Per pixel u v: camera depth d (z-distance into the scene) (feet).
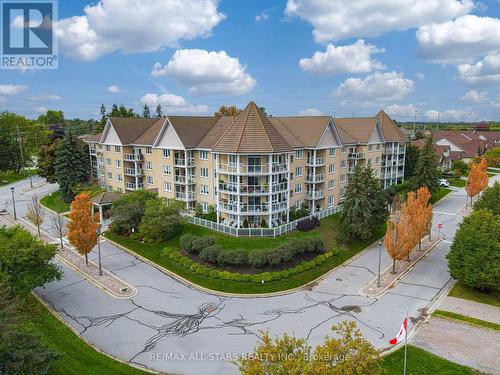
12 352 59.36
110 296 105.60
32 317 91.91
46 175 223.10
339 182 186.50
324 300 104.73
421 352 79.87
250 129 145.59
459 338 86.02
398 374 72.90
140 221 152.46
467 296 106.42
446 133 364.58
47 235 154.61
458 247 110.22
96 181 211.61
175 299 104.83
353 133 205.57
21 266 93.56
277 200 150.00
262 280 114.21
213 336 86.33
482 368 75.31
